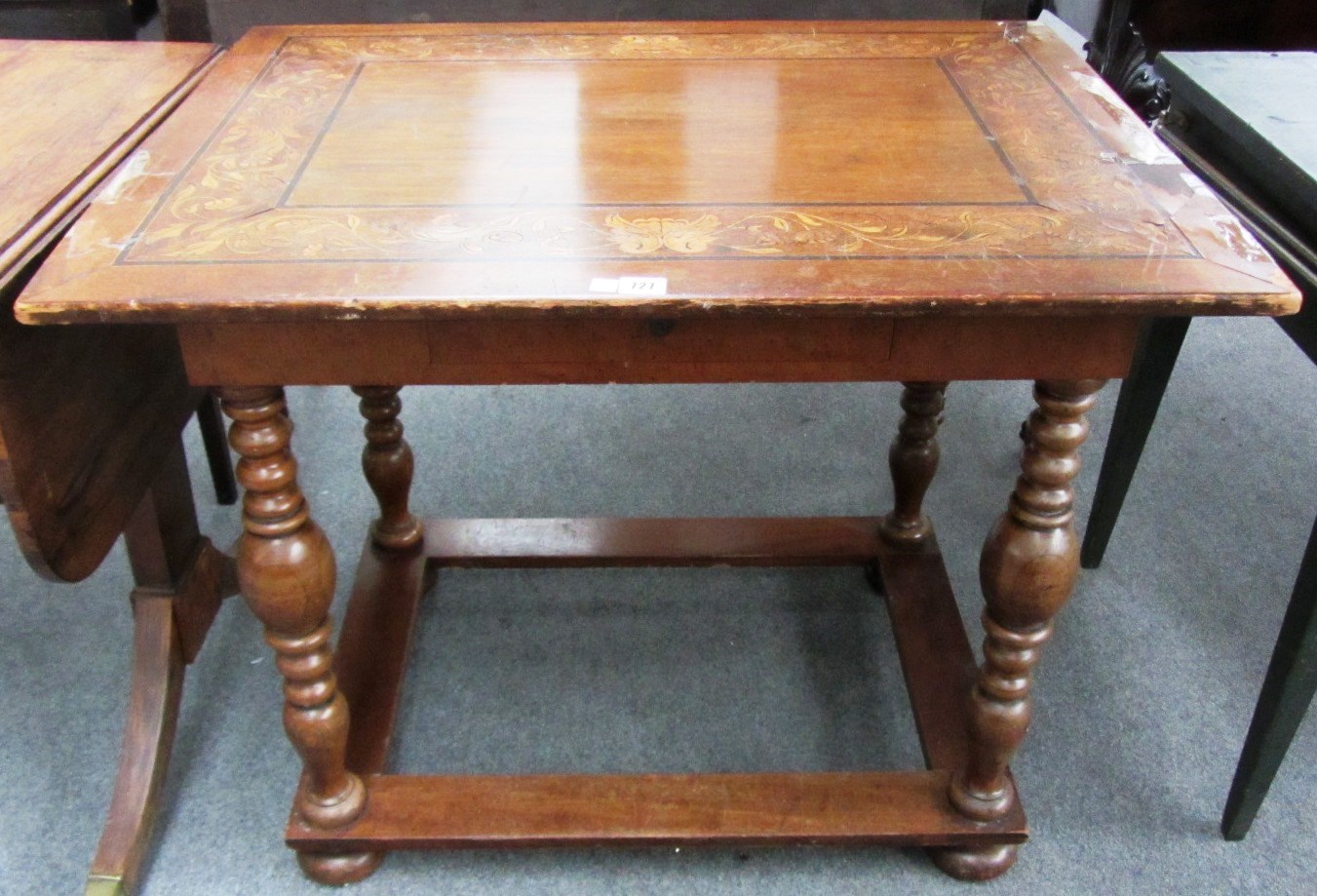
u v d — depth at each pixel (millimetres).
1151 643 1579
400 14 1747
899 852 1297
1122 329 942
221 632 1588
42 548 1026
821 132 1168
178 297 872
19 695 1491
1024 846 1300
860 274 905
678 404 2080
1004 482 1882
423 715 1471
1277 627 1610
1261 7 1894
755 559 1628
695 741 1438
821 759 1416
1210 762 1404
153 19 2076
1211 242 955
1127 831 1322
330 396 2086
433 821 1229
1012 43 1399
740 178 1070
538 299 875
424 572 1596
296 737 1154
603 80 1296
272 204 1017
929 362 969
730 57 1364
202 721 1457
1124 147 1129
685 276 902
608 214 1005
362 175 1072
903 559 1604
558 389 2117
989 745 1166
